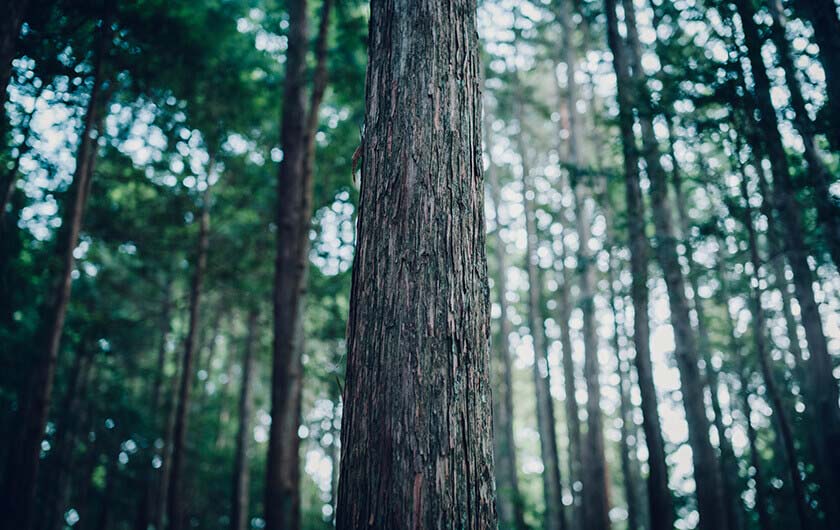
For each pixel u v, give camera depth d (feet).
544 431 67.51
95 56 31.94
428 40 9.41
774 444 52.06
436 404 7.57
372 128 9.27
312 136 36.24
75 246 34.86
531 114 83.41
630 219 38.17
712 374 50.83
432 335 7.86
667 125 32.48
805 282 27.22
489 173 80.94
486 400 8.14
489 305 8.74
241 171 54.60
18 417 41.75
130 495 81.10
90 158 38.27
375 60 9.70
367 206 8.84
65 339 54.24
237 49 46.39
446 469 7.34
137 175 45.42
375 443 7.52
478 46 10.19
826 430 25.68
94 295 63.16
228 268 56.13
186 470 82.94
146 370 74.74
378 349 7.93
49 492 62.90
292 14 42.63
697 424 33.50
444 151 8.84
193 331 52.42
